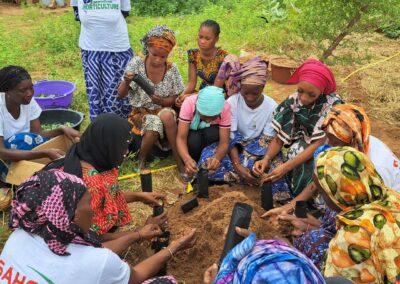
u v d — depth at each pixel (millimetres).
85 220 2594
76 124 5723
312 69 4094
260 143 4844
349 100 7090
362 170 2768
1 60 8102
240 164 4738
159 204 3957
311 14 6961
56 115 6043
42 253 2520
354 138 3453
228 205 3969
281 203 4602
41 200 2467
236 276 2053
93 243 2672
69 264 2531
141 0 12883
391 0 6578
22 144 4648
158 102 5332
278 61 7961
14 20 12141
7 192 4461
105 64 5918
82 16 5719
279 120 4500
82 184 2572
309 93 4109
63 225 2480
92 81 5980
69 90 6793
